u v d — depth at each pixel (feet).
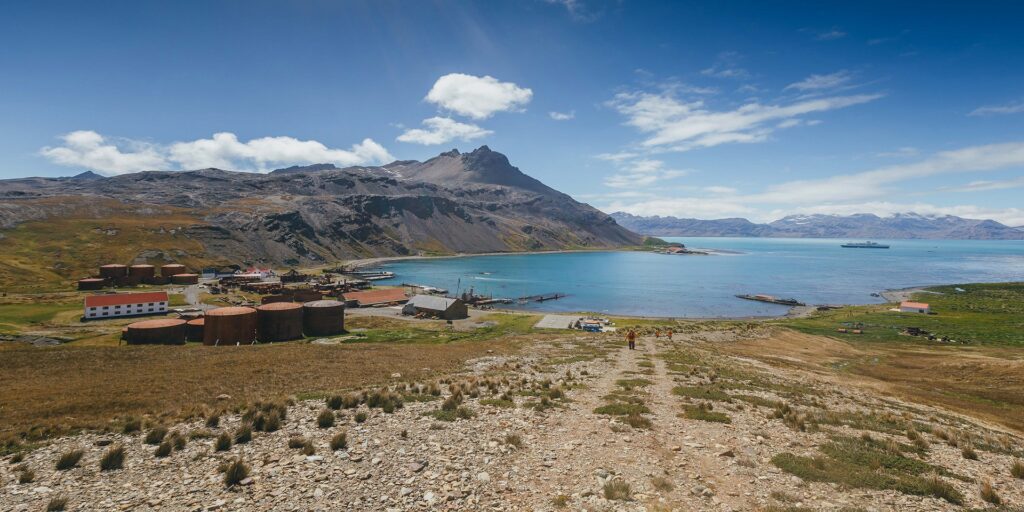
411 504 42.68
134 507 42.91
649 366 145.38
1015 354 273.13
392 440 61.67
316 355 169.17
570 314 507.30
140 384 111.45
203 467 52.65
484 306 604.08
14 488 47.21
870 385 167.73
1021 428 120.98
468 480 48.08
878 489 47.26
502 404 84.02
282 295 520.01
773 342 291.17
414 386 99.86
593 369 138.10
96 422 74.08
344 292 627.05
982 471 55.98
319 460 54.08
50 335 305.53
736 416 78.64
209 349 190.70
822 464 53.31
